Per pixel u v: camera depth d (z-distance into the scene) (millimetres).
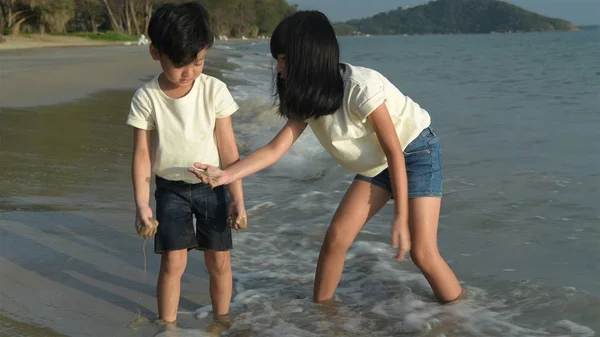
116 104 9523
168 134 2596
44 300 2893
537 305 3018
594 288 3182
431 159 2914
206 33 2451
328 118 2703
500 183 5094
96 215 4133
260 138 7152
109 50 31859
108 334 2621
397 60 28625
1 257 3348
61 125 7316
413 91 12773
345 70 2697
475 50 39844
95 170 5273
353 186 2965
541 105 9727
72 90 11086
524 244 3832
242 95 11828
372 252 3777
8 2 44594
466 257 3660
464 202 4641
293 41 2543
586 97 10680
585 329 2768
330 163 5918
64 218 4039
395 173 2660
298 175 5652
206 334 2697
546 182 5070
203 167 2469
